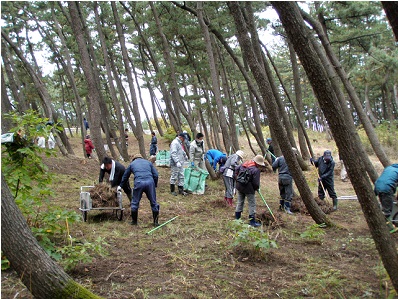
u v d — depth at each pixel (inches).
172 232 271.7
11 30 796.0
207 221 310.3
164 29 633.0
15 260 125.0
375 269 201.8
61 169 504.7
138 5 692.7
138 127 606.5
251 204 300.4
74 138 1207.6
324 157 383.9
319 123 1710.1
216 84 493.4
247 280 187.5
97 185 316.5
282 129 283.4
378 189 264.2
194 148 453.7
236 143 647.8
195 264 207.9
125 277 188.2
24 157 212.7
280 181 362.9
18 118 210.2
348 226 306.8
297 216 340.5
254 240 218.5
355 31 544.1
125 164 649.0
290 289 177.2
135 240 252.7
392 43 788.0
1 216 123.3
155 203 295.0
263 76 278.2
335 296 169.9
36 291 127.1
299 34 148.3
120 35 600.7
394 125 1017.5
